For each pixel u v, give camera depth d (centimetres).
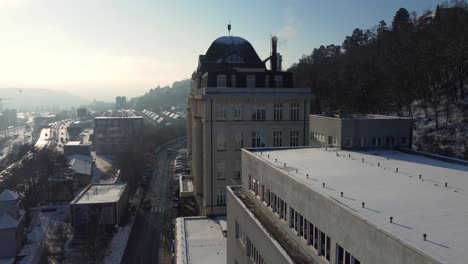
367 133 3759
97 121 19488
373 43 14875
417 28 13550
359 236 1647
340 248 1852
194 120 7169
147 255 6769
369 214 1734
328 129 4022
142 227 8181
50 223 8569
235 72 6241
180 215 8112
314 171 2692
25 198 9062
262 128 6006
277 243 2362
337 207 1845
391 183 2331
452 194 2077
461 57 9738
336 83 12900
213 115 5850
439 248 1348
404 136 3831
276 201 2794
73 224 7619
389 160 3152
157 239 7512
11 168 10956
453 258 1264
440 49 10650
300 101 6072
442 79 10650
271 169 2861
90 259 6475
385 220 1650
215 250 4812
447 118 9069
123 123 19725
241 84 6238
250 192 3459
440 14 13388
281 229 2656
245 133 5978
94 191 8744
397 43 13150
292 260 2141
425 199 1981
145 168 13312
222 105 5869
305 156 3350
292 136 6116
